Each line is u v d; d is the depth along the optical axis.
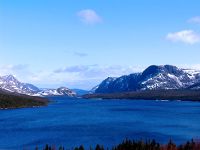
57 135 150.12
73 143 127.44
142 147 86.69
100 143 127.31
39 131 165.50
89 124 199.88
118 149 88.81
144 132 161.38
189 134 154.88
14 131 165.25
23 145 122.94
